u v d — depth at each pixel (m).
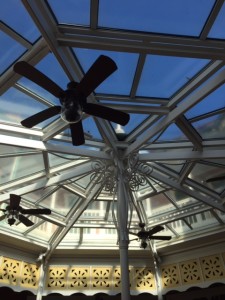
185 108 5.55
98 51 5.03
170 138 7.54
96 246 11.00
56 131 6.62
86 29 4.48
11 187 8.44
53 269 10.91
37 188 8.08
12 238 9.97
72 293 10.46
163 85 5.81
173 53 4.56
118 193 7.38
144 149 7.62
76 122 4.17
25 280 10.27
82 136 4.77
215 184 9.10
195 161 7.87
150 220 11.05
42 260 10.83
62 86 5.91
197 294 12.69
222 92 5.86
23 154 7.39
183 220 10.47
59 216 10.34
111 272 11.04
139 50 4.54
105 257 11.30
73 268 10.99
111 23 4.41
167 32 4.54
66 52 4.82
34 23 4.31
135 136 7.36
